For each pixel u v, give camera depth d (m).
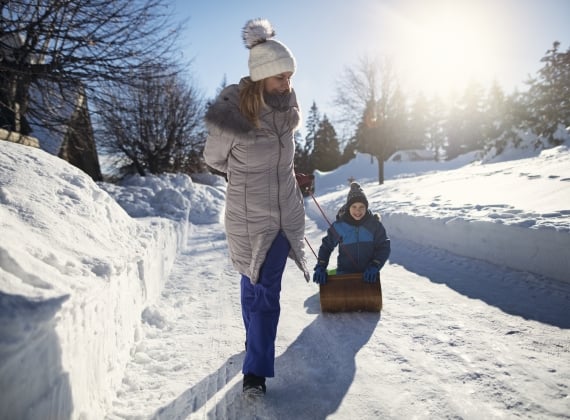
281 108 2.19
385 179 26.23
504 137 18.59
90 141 11.02
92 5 6.98
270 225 2.23
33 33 6.84
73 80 7.43
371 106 23.19
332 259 5.71
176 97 17.92
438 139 56.78
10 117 7.94
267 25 2.23
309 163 55.41
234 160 2.23
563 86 16.53
